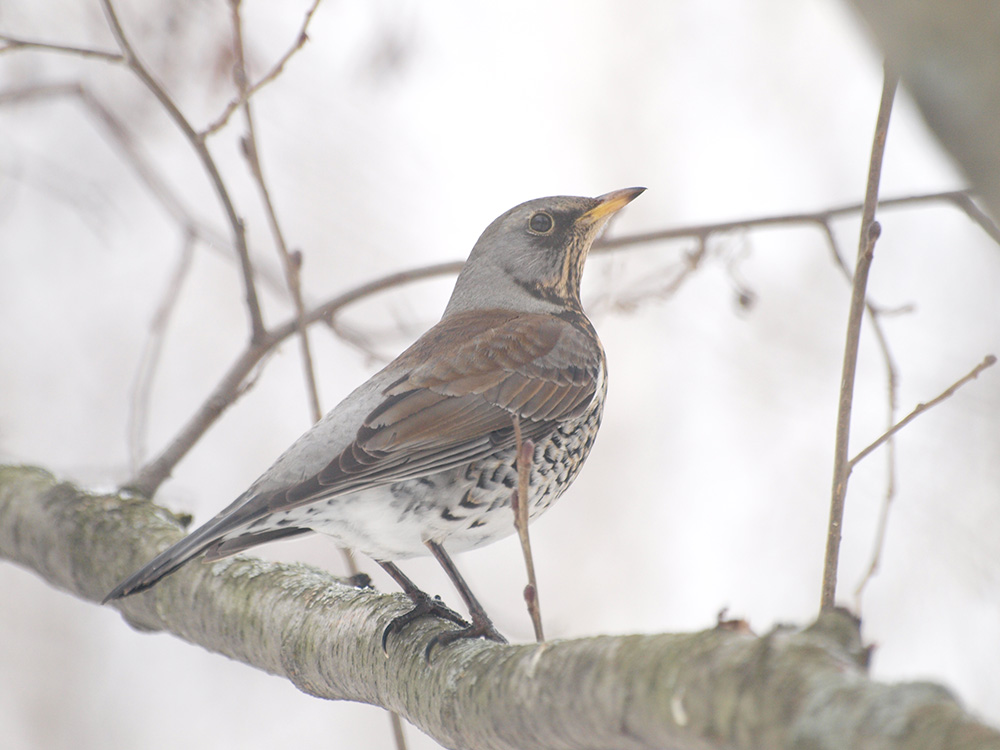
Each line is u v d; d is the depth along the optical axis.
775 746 4.03
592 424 10.37
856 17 2.96
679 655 4.59
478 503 9.11
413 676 6.92
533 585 5.94
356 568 9.74
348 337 11.47
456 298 11.70
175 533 9.62
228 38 13.82
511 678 5.70
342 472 8.37
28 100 13.08
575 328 10.75
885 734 3.70
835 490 6.54
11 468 11.11
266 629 8.36
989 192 2.82
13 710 19.28
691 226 11.62
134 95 14.81
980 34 2.70
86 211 15.24
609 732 4.89
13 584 20.56
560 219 11.58
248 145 9.63
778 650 4.24
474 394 9.48
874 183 6.71
